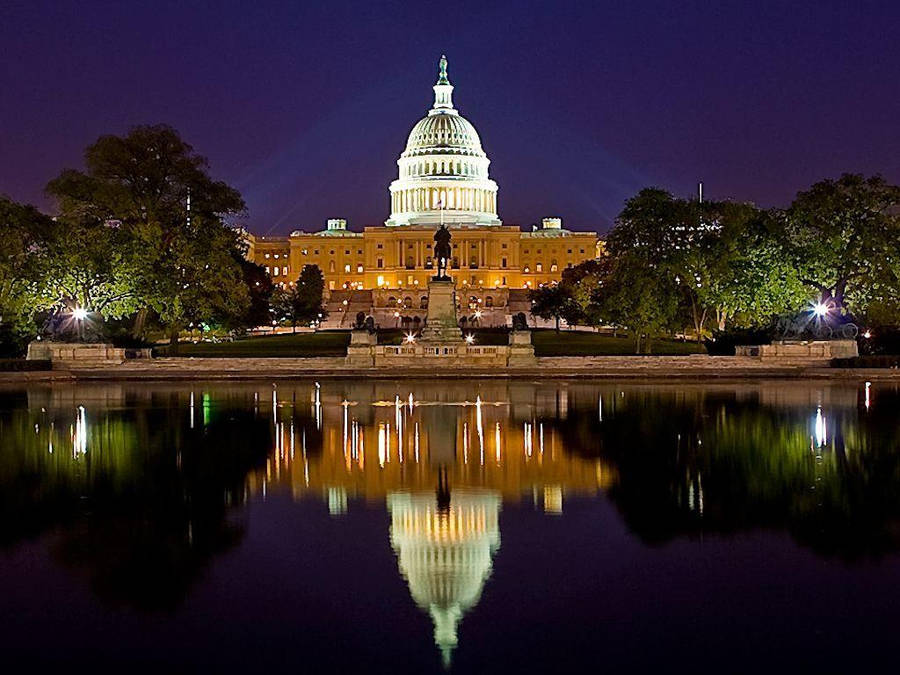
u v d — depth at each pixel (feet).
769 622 59.47
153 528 81.51
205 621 60.23
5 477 102.63
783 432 133.80
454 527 81.61
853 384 228.02
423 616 61.00
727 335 293.23
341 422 149.28
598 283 472.44
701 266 306.96
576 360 264.11
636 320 309.01
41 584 67.05
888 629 58.18
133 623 59.98
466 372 251.19
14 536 78.89
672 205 312.50
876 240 274.98
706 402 178.70
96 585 66.90
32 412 164.55
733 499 90.84
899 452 115.34
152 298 285.23
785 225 290.15
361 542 77.05
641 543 76.28
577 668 53.47
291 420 152.05
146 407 173.58
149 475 103.96
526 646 56.29
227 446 123.95
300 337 501.97
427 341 296.92
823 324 274.16
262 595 64.85
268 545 76.28
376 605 62.90
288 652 55.72
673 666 53.57
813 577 67.41
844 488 94.94
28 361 250.78
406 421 150.41
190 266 295.07
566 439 128.57
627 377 249.14
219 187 313.12
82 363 260.01
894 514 84.53
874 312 286.66
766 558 71.97
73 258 271.28
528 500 91.35
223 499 92.32
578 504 89.51
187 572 69.62
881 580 66.64
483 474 103.91
